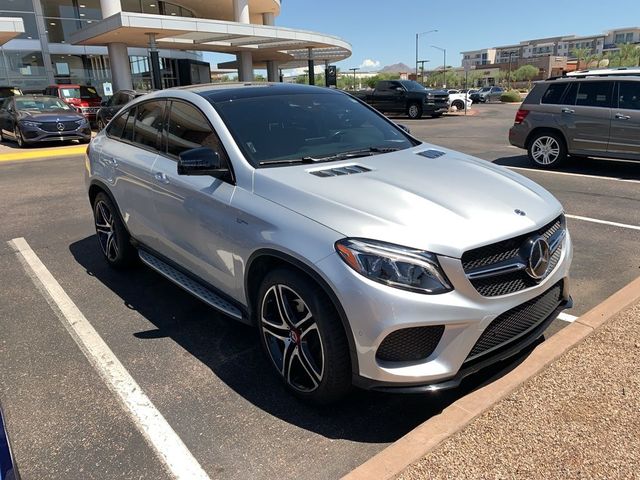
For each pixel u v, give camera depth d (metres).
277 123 3.80
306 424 2.87
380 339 2.52
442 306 2.52
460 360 2.60
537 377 3.04
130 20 20.06
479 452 2.49
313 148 3.71
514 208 2.96
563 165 10.23
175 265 4.12
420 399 3.06
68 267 5.38
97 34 22.08
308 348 2.88
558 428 2.62
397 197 2.90
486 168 3.66
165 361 3.54
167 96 4.30
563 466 2.39
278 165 3.39
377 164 3.48
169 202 3.88
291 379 3.03
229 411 2.99
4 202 8.44
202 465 2.58
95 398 3.14
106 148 4.98
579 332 3.45
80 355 3.63
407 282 2.51
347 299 2.55
